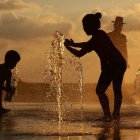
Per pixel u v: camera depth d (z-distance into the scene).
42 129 6.03
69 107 10.87
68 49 8.26
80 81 10.30
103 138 5.16
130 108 10.36
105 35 8.35
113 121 7.18
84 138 5.18
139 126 6.41
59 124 6.74
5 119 7.59
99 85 8.23
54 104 12.29
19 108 10.35
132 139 5.10
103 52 8.29
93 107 10.95
